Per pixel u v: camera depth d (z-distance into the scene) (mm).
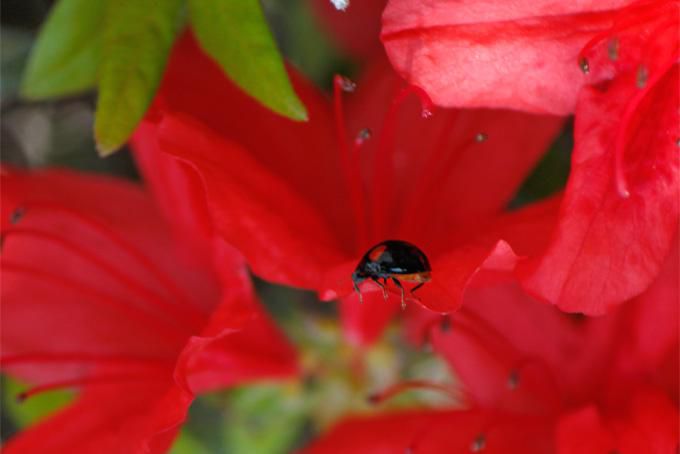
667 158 238
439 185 260
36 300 269
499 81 236
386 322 276
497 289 267
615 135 237
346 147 252
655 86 240
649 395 257
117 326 270
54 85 259
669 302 260
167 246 272
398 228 261
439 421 264
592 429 253
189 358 235
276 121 260
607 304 235
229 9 238
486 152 260
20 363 269
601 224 235
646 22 238
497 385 269
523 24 235
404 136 262
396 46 233
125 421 262
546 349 268
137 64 239
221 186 239
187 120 242
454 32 233
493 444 264
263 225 240
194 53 257
